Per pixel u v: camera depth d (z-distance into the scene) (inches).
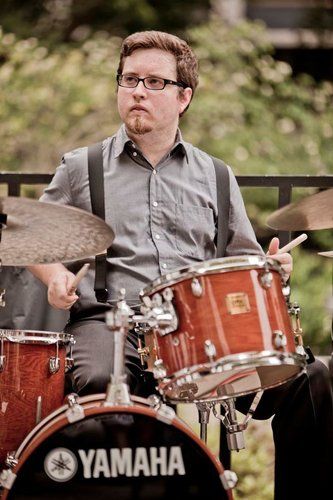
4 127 309.9
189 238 145.9
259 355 112.7
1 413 125.9
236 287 114.7
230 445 127.4
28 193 325.7
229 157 332.2
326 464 133.5
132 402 110.7
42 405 127.3
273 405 137.1
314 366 136.1
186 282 115.0
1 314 160.1
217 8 455.8
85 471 107.3
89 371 131.3
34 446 107.0
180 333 115.2
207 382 125.8
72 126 328.2
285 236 167.6
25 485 106.7
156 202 145.9
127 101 144.1
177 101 147.2
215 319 113.7
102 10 429.1
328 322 295.6
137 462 107.9
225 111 333.1
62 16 427.8
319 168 343.3
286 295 121.0
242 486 186.5
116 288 141.8
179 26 445.7
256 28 353.7
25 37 405.4
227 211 150.4
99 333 137.3
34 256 131.3
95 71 327.0
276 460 137.3
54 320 160.6
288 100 354.9
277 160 340.2
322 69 445.7
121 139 147.9
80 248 126.9
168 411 109.0
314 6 444.1
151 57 144.3
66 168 148.5
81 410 107.5
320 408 134.3
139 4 427.8
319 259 319.9
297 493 134.8
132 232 144.2
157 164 148.0
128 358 138.4
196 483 108.2
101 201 145.1
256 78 362.6
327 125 343.6
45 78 317.4
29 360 126.6
